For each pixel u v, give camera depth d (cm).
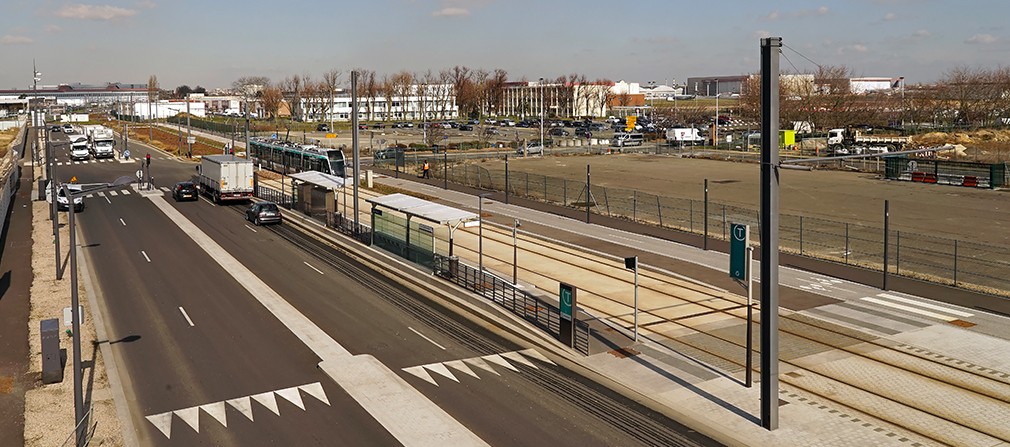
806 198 6631
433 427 2216
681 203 6425
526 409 2348
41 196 7019
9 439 2141
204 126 16925
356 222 4909
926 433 2158
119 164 10356
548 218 5862
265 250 4788
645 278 3981
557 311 3114
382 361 2777
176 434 2173
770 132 2120
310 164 8581
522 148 11662
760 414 2280
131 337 3050
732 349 2884
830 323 3172
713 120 16838
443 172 8931
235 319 3297
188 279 4009
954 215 5675
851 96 13975
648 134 14688
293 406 2370
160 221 5866
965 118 14375
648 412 2331
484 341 3022
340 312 3416
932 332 3039
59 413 2317
